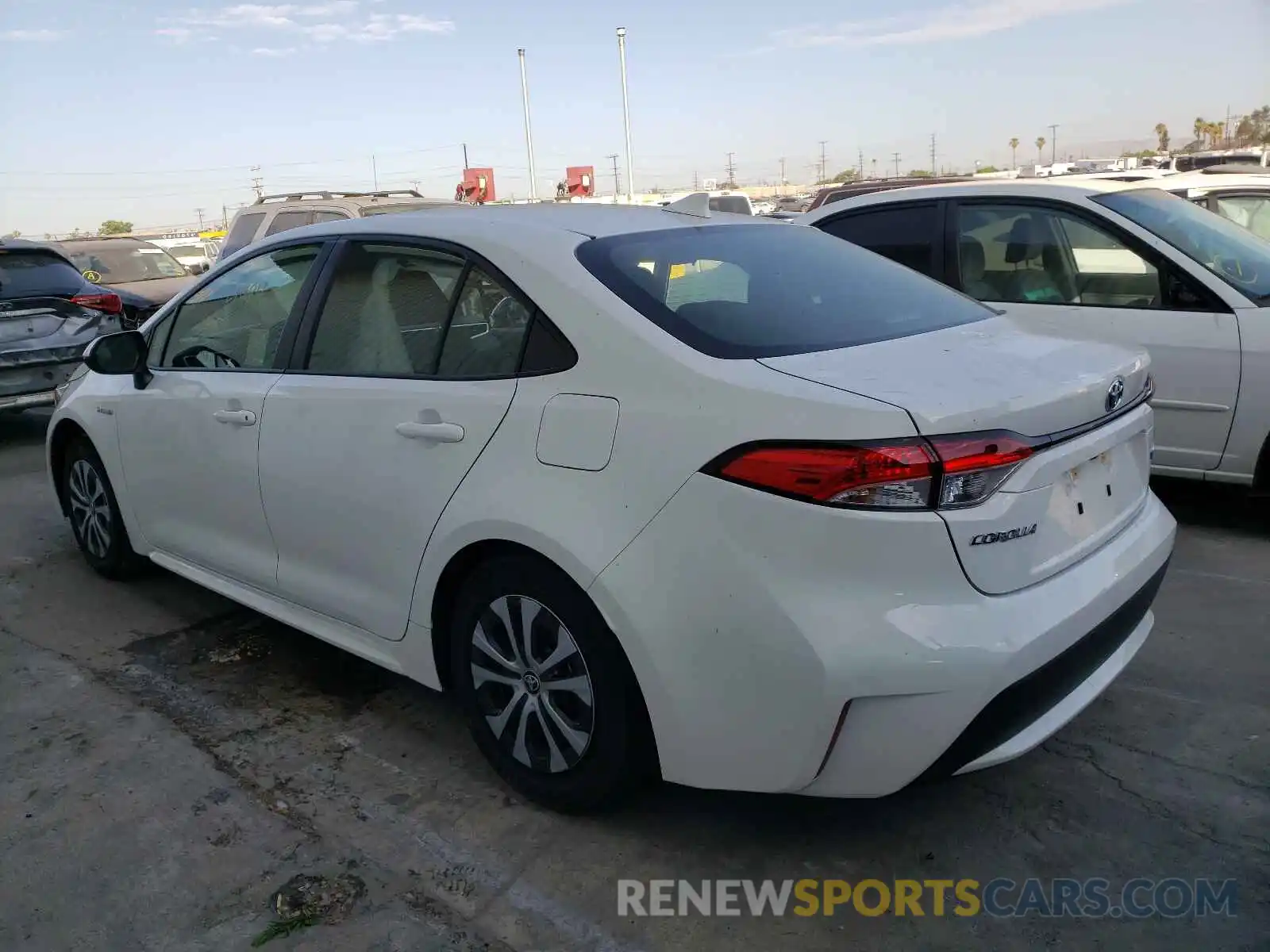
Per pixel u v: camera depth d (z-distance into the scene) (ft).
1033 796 9.75
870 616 7.30
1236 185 25.70
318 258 11.69
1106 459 8.93
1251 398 15.56
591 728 8.86
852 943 7.95
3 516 19.69
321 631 11.57
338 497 10.66
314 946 7.95
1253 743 10.50
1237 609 13.74
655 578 7.97
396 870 8.86
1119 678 11.96
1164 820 9.32
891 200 19.80
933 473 7.21
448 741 11.05
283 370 11.60
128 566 15.57
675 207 11.66
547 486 8.66
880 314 9.83
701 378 8.03
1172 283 16.29
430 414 9.64
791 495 7.39
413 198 39.06
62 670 12.87
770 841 9.20
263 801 9.92
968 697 7.34
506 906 8.40
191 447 12.75
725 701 7.83
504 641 9.51
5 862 9.01
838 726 7.45
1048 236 17.78
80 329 27.20
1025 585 7.79
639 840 9.21
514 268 9.50
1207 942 7.85
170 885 8.69
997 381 8.00
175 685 12.48
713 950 7.90
